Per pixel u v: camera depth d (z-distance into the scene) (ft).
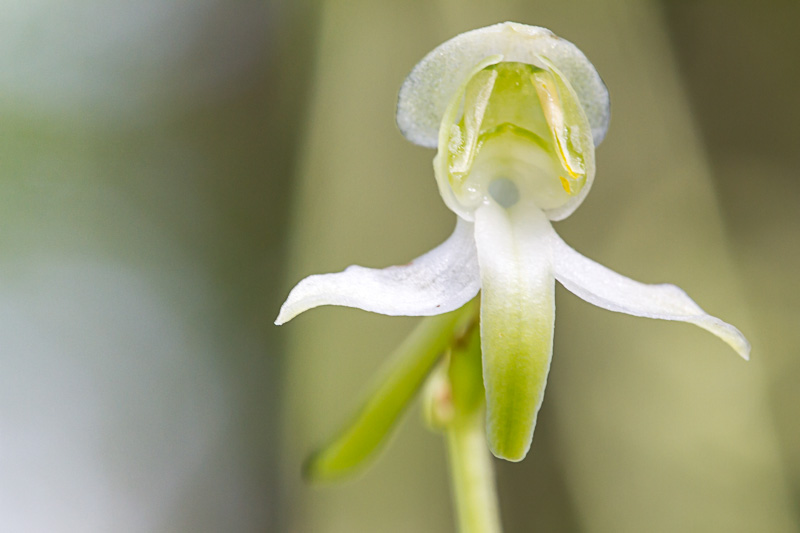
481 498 0.42
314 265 0.62
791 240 0.67
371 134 0.62
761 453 0.61
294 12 0.73
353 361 0.60
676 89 0.62
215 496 0.80
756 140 0.68
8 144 0.81
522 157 0.41
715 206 0.62
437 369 0.42
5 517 0.77
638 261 0.63
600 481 0.60
